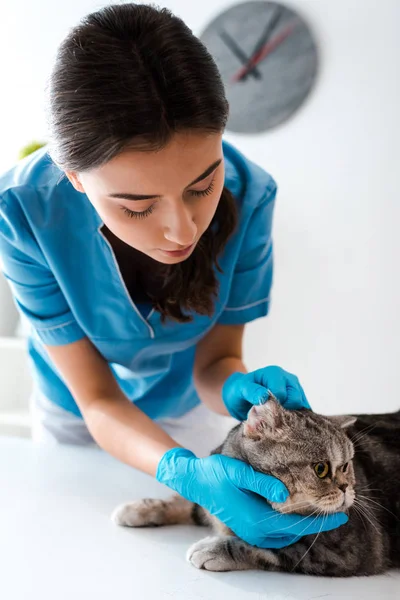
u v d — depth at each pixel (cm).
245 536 98
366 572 97
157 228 89
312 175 242
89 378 126
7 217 115
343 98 235
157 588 86
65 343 125
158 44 80
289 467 102
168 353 138
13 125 273
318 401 247
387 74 231
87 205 115
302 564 95
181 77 79
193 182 84
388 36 229
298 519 96
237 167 128
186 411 157
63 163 87
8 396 243
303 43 235
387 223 236
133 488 121
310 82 236
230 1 243
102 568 91
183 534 106
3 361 241
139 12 84
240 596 85
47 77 88
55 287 124
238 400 113
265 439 104
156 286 123
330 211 241
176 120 78
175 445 114
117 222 89
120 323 126
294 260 246
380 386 241
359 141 236
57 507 111
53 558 93
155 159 79
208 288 117
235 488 98
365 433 119
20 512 108
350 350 243
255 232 128
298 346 248
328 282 243
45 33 265
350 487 103
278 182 246
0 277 253
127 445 115
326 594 87
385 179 235
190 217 88
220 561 93
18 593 83
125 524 106
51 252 118
